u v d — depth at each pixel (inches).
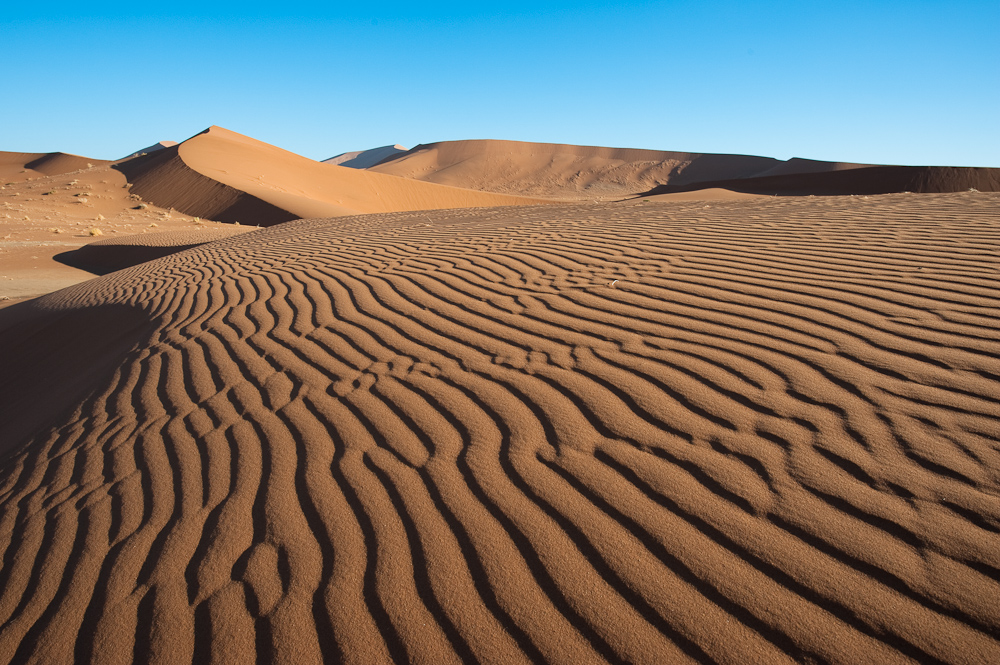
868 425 99.7
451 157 5575.8
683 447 100.7
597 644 68.6
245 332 202.4
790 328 141.3
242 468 115.8
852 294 159.5
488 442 110.7
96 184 1889.8
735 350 132.9
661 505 88.3
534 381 131.2
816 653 64.1
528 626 72.1
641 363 132.3
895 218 264.5
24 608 89.0
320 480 107.0
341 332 184.2
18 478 138.9
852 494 84.9
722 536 80.9
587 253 242.4
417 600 77.9
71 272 747.4
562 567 79.8
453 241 318.7
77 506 115.1
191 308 254.5
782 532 80.0
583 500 91.7
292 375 157.2
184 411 148.6
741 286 175.9
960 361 116.2
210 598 83.3
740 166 5059.1
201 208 1572.3
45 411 200.1
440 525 90.7
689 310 160.7
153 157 2223.2
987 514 78.0
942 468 87.4
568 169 5201.8
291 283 262.4
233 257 386.0
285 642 74.4
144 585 88.4
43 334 332.2
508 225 377.4
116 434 144.4
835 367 120.0
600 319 162.1
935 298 150.3
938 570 71.2
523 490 95.9
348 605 78.5
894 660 62.2
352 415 129.0
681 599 72.6
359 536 91.0
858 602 68.8
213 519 101.3
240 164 2044.8
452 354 153.3
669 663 65.2
